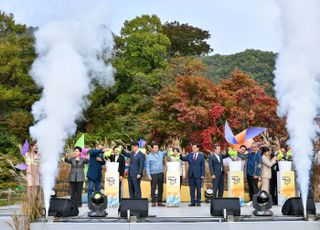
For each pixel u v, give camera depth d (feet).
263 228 35.50
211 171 50.06
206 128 95.20
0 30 110.73
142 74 115.75
